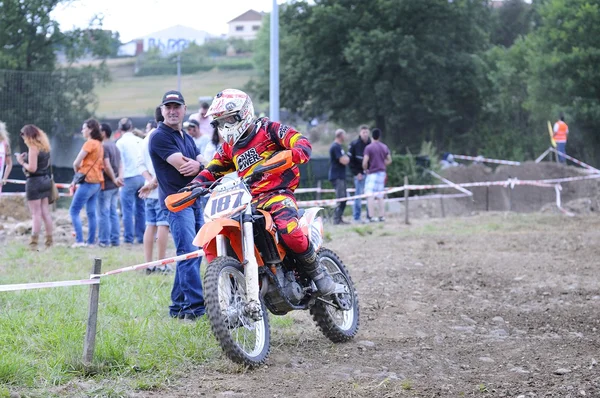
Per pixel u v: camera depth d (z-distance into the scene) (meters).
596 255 14.45
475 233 18.16
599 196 29.97
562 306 10.27
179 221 8.78
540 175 33.31
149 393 6.39
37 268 12.27
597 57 49.41
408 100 52.81
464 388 6.75
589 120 49.69
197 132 14.01
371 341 8.37
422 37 53.38
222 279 7.08
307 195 26.31
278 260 7.43
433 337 8.63
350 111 55.88
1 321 8.23
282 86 56.75
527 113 58.41
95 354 7.04
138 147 16.02
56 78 35.44
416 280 12.02
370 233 18.30
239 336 7.78
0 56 42.22
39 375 6.62
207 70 94.62
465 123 57.59
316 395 6.45
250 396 6.39
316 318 8.10
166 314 9.11
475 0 54.34
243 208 7.12
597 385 6.75
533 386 6.79
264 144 7.52
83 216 21.72
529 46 57.28
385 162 21.50
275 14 24.77
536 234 17.66
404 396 6.48
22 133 14.73
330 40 54.75
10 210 21.56
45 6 44.12
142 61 93.12
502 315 9.76
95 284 6.94
